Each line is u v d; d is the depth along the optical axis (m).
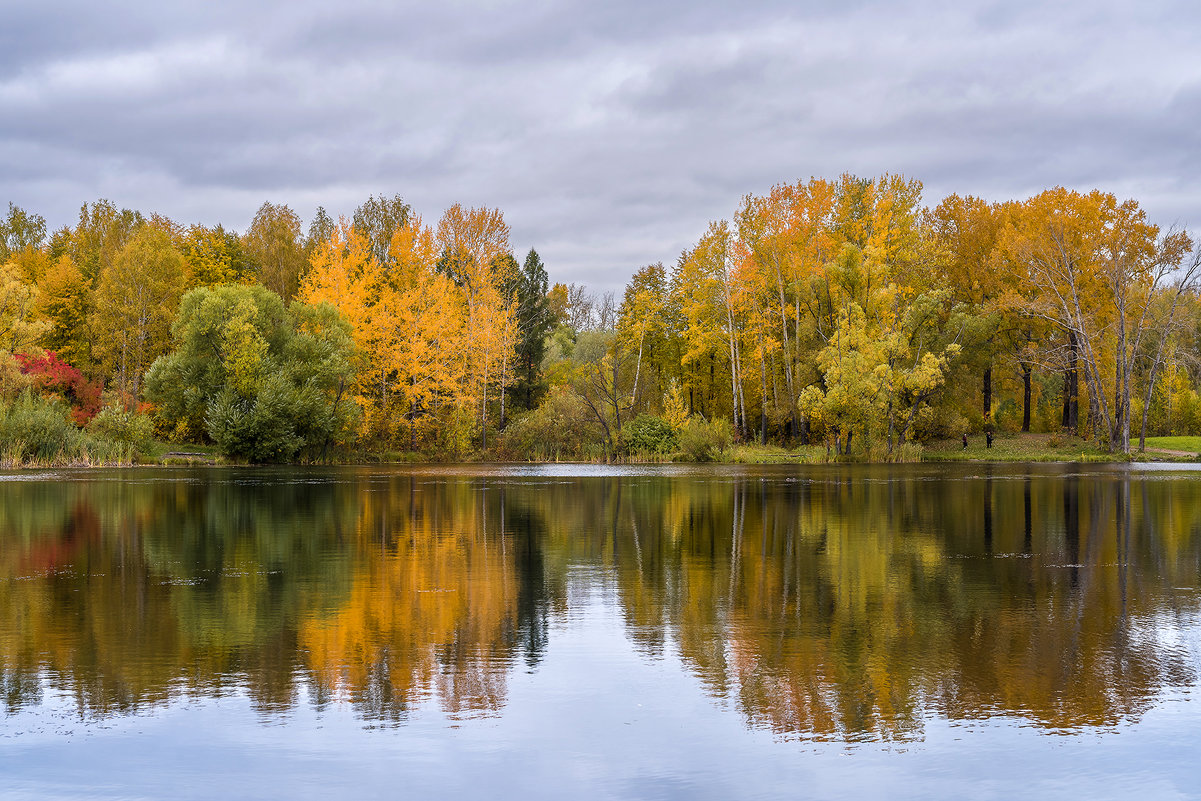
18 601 13.49
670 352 81.62
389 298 62.78
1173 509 27.02
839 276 64.19
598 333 90.69
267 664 10.24
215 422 53.00
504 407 74.81
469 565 16.88
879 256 63.59
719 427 63.84
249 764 7.56
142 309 68.50
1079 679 9.73
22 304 59.94
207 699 9.08
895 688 9.44
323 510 26.78
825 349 61.56
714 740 8.08
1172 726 8.38
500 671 10.03
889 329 63.19
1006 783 7.25
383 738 8.09
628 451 64.19
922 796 7.03
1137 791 7.12
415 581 15.23
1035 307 64.62
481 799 6.96
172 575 15.77
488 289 65.75
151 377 56.47
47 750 7.82
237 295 56.34
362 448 60.81
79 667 10.10
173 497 31.00
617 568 16.55
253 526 22.78
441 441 63.00
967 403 73.38
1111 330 68.94
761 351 67.19
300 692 9.29
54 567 16.56
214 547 19.12
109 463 51.72
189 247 82.94
